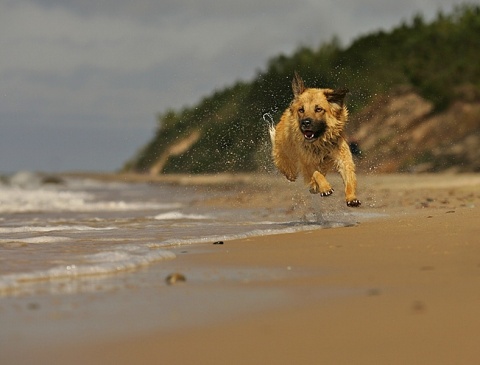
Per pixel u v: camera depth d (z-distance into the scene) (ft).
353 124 164.55
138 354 15.03
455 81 162.50
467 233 32.09
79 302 20.48
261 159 144.15
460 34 181.27
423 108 159.53
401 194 70.79
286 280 23.53
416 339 15.53
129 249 31.91
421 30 189.88
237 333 16.48
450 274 23.09
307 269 25.71
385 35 192.24
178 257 29.60
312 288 21.84
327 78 176.04
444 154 134.92
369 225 38.75
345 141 41.88
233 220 49.65
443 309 17.95
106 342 16.01
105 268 26.16
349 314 17.89
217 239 35.96
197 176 168.25
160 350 15.28
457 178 96.68
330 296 20.40
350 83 176.65
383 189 80.43
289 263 27.27
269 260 28.19
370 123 162.91
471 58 170.40
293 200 73.36
